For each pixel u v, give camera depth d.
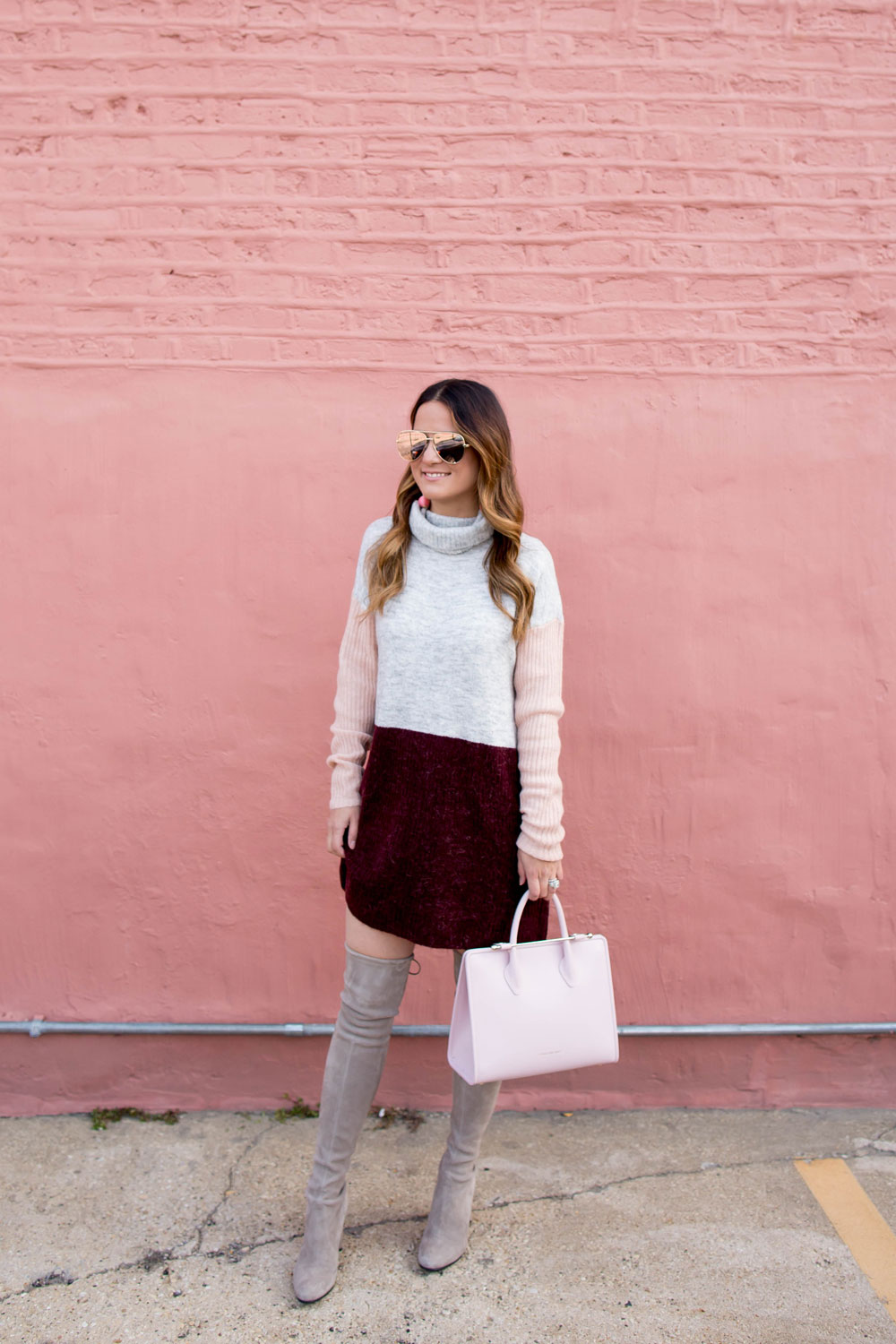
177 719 2.68
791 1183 2.46
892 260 2.67
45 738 2.68
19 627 2.66
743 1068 2.79
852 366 2.68
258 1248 2.22
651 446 2.67
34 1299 2.06
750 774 2.72
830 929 2.76
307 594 2.67
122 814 2.70
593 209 2.64
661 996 2.77
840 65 2.65
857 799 2.74
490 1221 2.31
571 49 2.62
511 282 2.64
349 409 2.64
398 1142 2.62
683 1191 2.43
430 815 2.02
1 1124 2.70
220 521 2.65
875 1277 2.14
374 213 2.63
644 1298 2.08
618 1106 2.79
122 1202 2.36
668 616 2.69
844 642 2.71
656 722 2.71
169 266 2.62
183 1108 2.76
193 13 2.59
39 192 2.61
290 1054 2.76
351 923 2.15
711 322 2.66
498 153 2.63
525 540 2.10
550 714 2.06
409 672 2.04
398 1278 2.13
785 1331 2.00
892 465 2.68
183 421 2.64
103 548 2.65
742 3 2.62
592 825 2.72
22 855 2.70
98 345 2.63
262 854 2.71
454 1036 2.03
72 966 2.73
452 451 2.01
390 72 2.61
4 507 2.64
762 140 2.65
